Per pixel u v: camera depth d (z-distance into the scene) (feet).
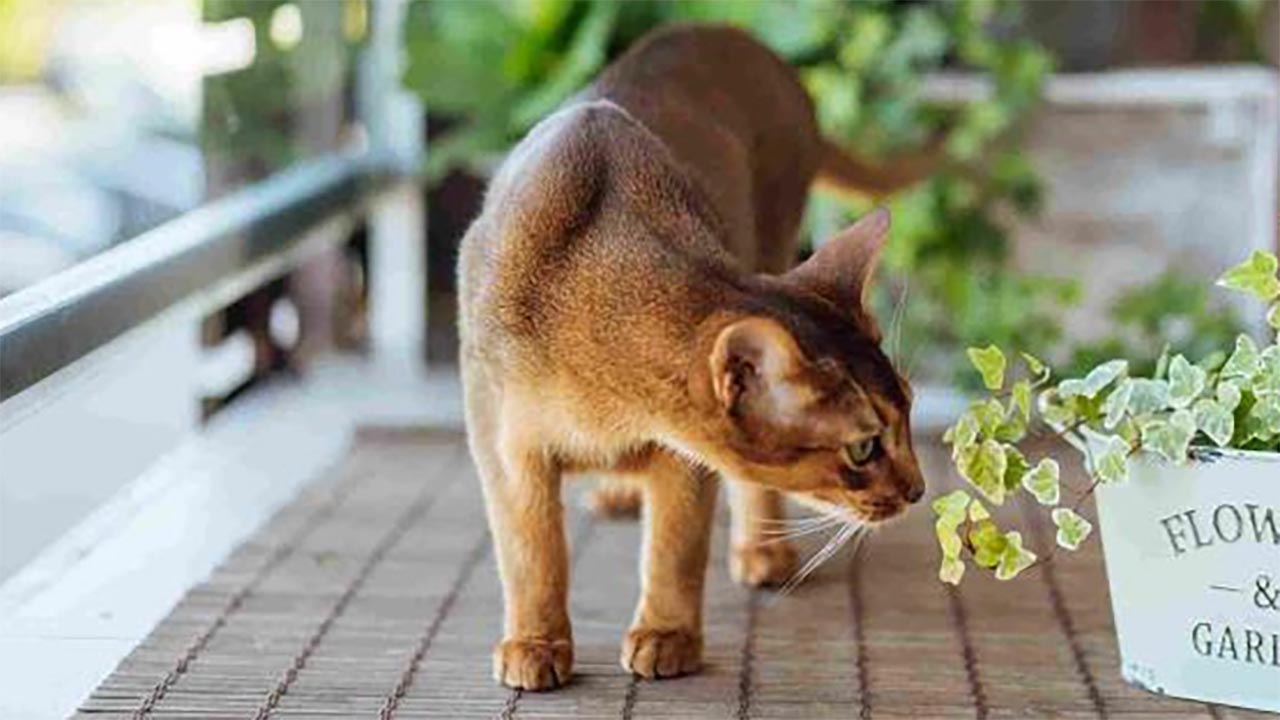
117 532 11.76
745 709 9.24
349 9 15.81
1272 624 8.88
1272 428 8.68
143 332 11.66
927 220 15.05
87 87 14.52
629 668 9.64
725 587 10.96
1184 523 8.96
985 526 8.87
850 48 14.97
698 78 10.91
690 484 9.50
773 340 8.28
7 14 14.26
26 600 10.60
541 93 15.01
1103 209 15.48
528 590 9.53
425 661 9.76
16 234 13.97
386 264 16.12
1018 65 15.06
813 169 11.92
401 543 11.57
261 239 13.58
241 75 14.64
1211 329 13.96
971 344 14.79
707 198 9.77
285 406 14.74
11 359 9.73
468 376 9.53
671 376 8.68
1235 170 15.31
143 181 14.37
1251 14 16.07
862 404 8.45
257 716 9.02
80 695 9.34
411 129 16.01
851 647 10.04
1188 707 9.16
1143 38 16.20
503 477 9.48
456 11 15.38
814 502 8.82
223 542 11.61
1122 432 8.86
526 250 9.12
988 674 9.66
